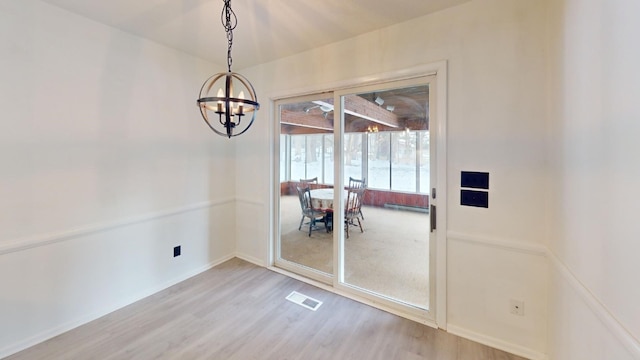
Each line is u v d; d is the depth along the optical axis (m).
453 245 2.12
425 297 2.45
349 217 2.84
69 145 2.16
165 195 2.85
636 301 0.89
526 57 1.81
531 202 1.84
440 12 2.10
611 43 1.05
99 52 2.31
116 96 2.43
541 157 1.80
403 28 2.27
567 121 1.48
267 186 3.31
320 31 2.44
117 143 2.45
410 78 2.29
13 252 1.91
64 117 2.13
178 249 2.99
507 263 1.93
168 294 2.73
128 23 2.32
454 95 2.06
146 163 2.68
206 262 3.29
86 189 2.26
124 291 2.53
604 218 1.10
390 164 2.55
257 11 2.12
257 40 2.62
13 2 1.86
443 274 2.17
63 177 2.13
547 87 1.76
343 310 2.48
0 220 1.85
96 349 1.96
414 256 2.51
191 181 3.10
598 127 1.15
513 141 1.88
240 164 3.56
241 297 2.69
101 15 2.19
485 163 1.97
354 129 2.71
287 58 3.01
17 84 1.90
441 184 2.13
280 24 2.32
